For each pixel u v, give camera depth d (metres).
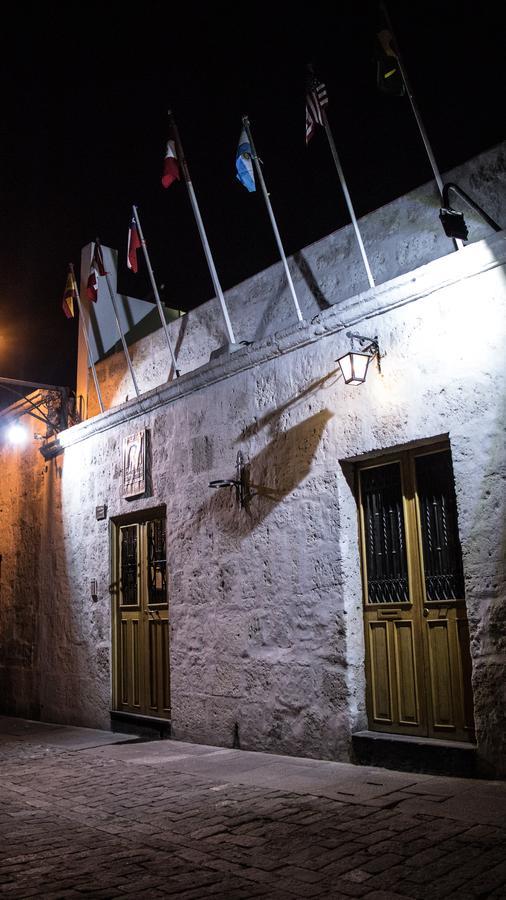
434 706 5.86
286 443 7.23
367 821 4.48
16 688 11.70
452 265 5.81
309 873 3.76
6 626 12.25
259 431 7.56
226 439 7.98
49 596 11.12
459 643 5.74
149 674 9.03
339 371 6.76
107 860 4.16
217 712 7.65
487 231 6.05
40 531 11.60
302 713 6.68
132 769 6.68
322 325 6.89
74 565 10.60
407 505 6.24
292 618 6.91
